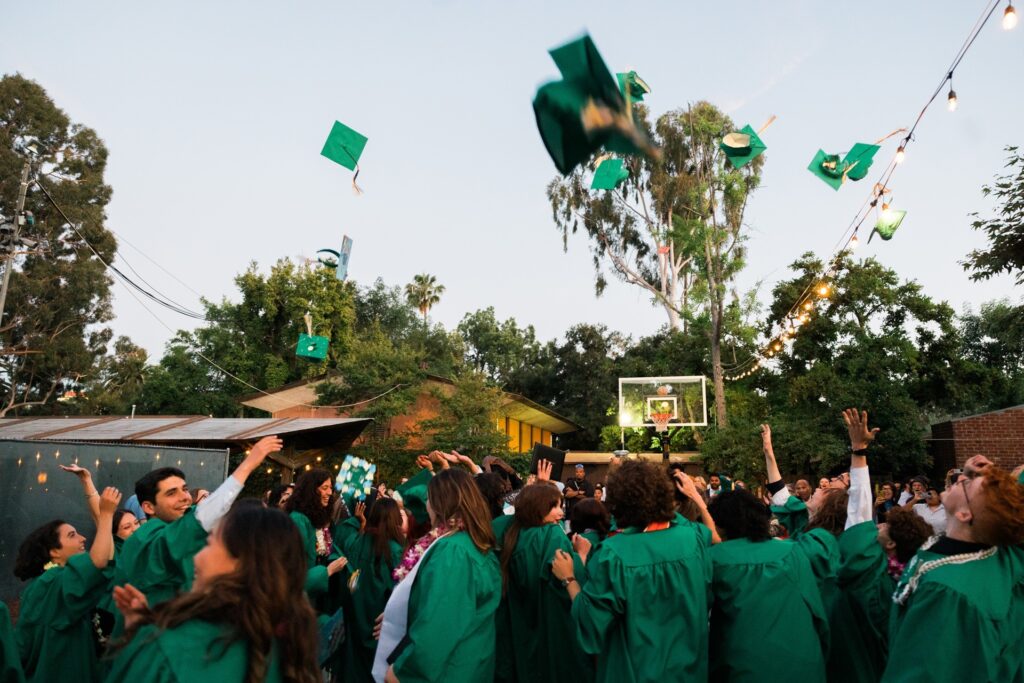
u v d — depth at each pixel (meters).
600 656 3.37
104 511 3.89
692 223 28.06
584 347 43.38
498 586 3.52
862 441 3.92
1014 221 13.56
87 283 33.97
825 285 23.44
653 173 32.53
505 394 26.38
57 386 36.03
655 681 3.12
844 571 3.71
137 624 1.96
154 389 34.12
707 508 4.39
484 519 3.51
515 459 24.42
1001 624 2.49
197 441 13.95
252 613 1.85
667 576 3.28
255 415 34.34
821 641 3.51
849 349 25.53
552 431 38.69
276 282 34.25
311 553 4.71
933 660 2.47
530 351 48.69
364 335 38.66
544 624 4.19
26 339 33.41
